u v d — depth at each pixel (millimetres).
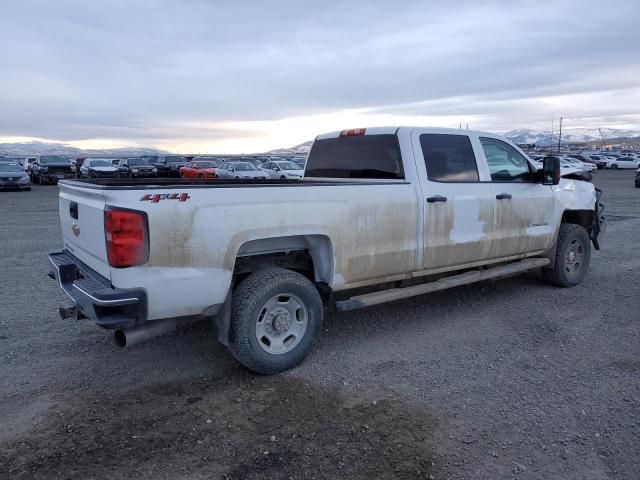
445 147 5441
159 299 3656
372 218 4715
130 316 3586
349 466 3023
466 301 6277
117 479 2920
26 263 8539
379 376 4242
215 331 4246
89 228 3965
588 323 5457
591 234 7473
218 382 4152
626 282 7125
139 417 3600
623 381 4070
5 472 2973
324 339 5078
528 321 5551
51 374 4285
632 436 3295
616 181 37844
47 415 3617
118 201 3516
